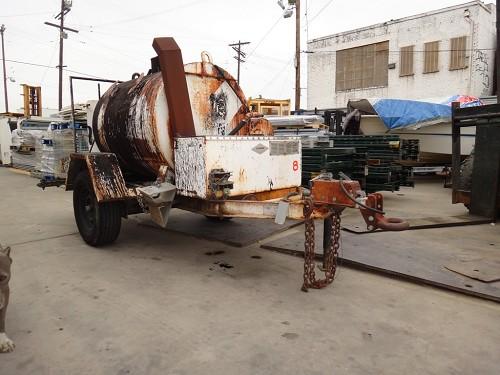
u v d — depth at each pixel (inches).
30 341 130.2
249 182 197.6
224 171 184.5
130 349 125.0
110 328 138.7
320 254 210.8
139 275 191.3
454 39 896.3
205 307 155.6
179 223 295.9
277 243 237.0
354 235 255.3
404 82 981.2
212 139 181.8
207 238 255.0
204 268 201.5
